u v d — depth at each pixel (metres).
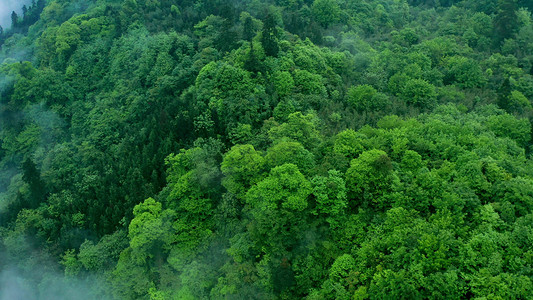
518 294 30.06
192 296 45.09
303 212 42.94
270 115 65.38
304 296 40.81
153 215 49.78
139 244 46.97
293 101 64.94
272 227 41.97
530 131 59.78
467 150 49.09
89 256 53.88
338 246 42.34
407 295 33.03
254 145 57.50
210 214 51.53
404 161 47.97
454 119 62.03
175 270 49.19
